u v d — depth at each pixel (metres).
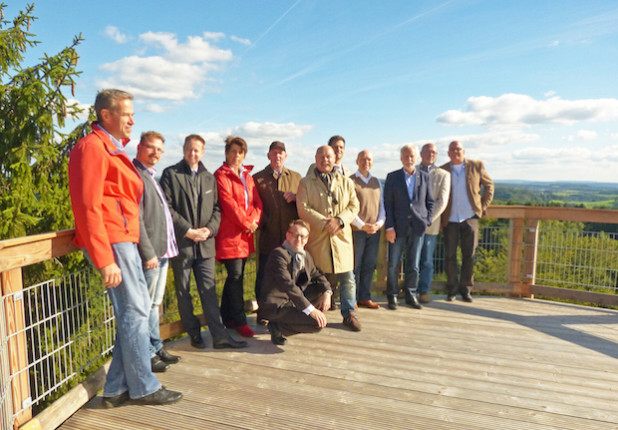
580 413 2.06
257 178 3.41
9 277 1.68
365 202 3.71
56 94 5.64
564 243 4.19
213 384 2.33
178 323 3.05
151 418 1.94
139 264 2.02
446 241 4.23
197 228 2.73
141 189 2.01
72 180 1.70
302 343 3.03
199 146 2.71
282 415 1.98
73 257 5.09
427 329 3.38
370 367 2.60
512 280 4.48
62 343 2.02
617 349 2.99
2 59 5.83
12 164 5.25
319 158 3.23
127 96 1.87
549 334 3.30
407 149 3.79
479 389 2.31
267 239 3.41
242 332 3.17
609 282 3.92
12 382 1.70
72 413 1.98
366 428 1.88
